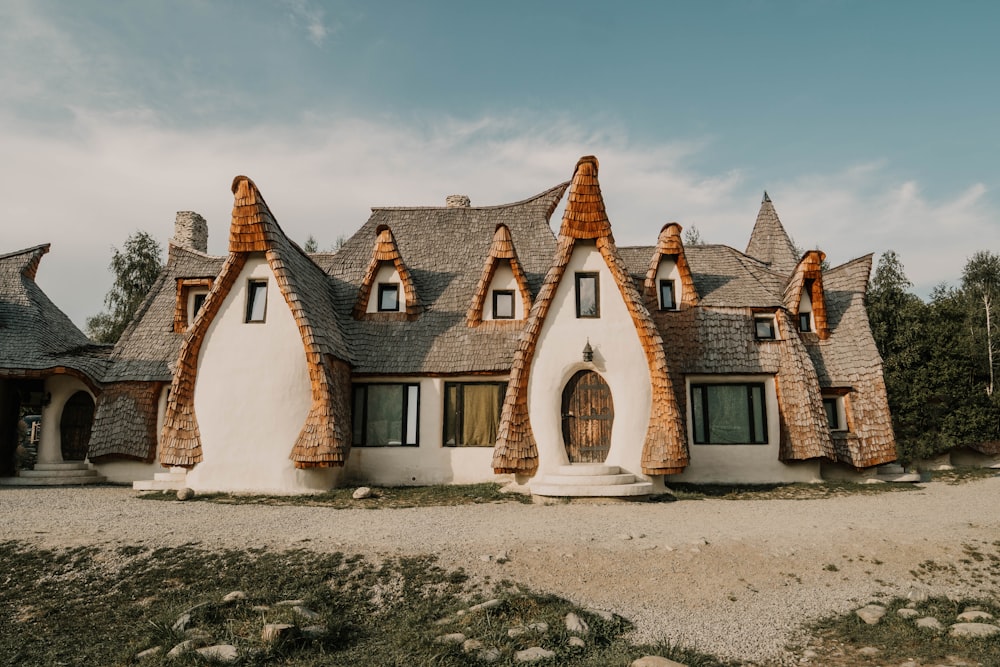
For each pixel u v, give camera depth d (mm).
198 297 23266
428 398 19875
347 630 8539
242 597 9172
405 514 14516
